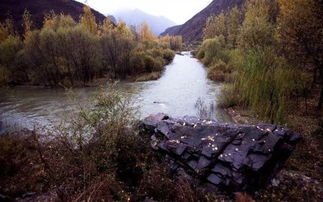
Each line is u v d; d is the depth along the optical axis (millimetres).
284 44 15898
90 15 50344
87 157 7789
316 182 8258
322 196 7539
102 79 35344
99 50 36156
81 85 32094
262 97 15875
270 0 38094
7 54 36188
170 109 18969
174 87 27766
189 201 6926
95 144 8406
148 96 23516
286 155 8375
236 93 19625
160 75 36812
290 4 16141
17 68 35812
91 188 6254
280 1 18922
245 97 18156
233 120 15844
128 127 9812
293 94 17969
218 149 7941
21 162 8992
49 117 17906
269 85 15688
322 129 11852
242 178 7207
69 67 33500
